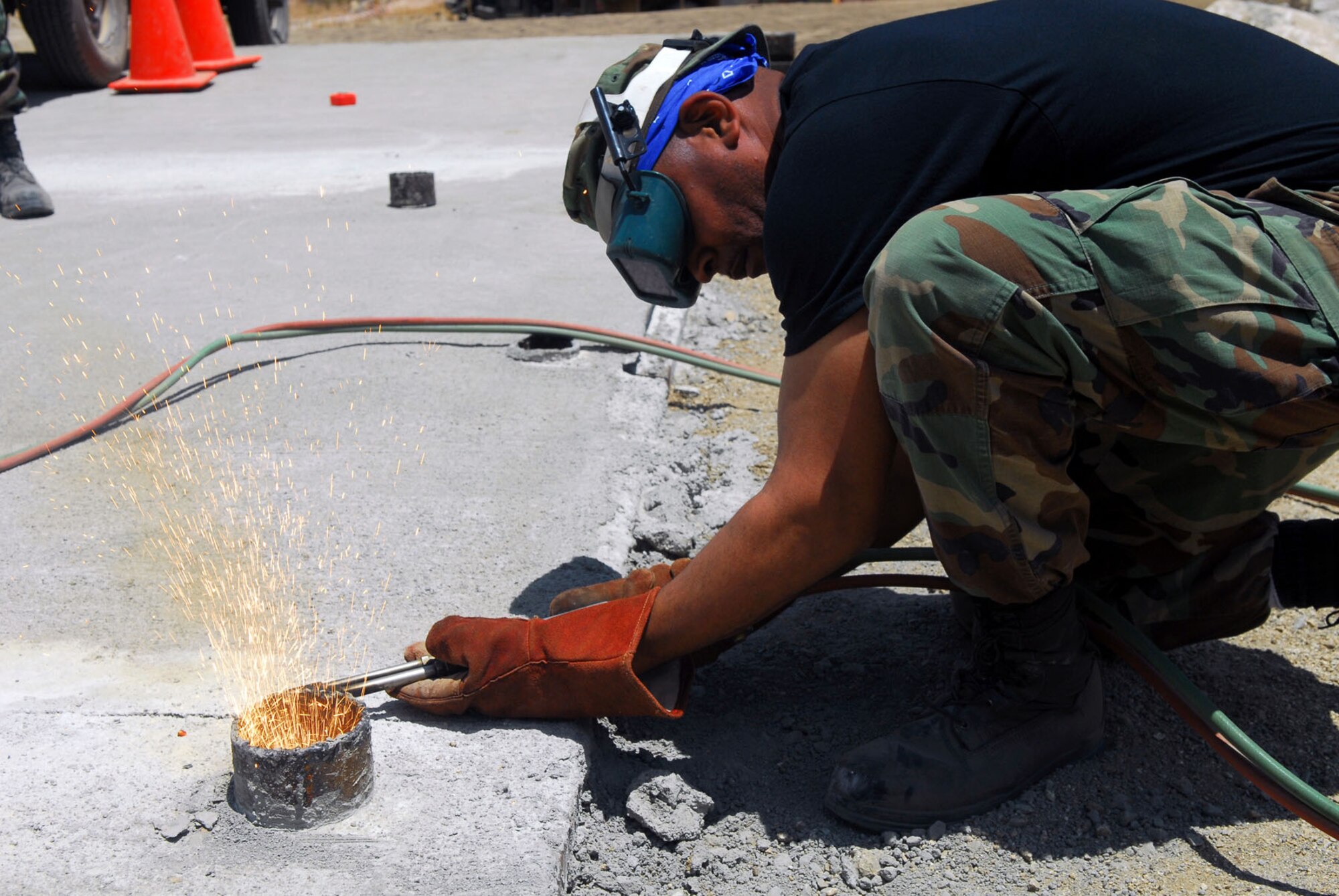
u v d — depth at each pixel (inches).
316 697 76.2
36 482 119.0
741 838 78.7
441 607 99.0
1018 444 70.3
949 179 71.1
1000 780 79.2
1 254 195.6
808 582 76.3
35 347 153.6
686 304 88.0
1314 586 89.4
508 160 262.1
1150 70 73.0
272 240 203.3
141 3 354.6
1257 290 67.7
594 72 371.2
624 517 115.6
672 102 79.0
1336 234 69.0
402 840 71.8
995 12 76.4
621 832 79.4
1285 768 84.1
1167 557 85.6
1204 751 86.2
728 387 157.4
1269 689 93.5
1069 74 72.6
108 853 70.2
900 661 97.0
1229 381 68.6
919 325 67.9
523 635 80.8
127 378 144.4
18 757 78.4
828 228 71.8
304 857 70.3
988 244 67.5
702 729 89.3
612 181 81.9
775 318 183.3
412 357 152.0
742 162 79.4
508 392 142.6
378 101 336.8
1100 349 70.0
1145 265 67.3
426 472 122.4
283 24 469.4
